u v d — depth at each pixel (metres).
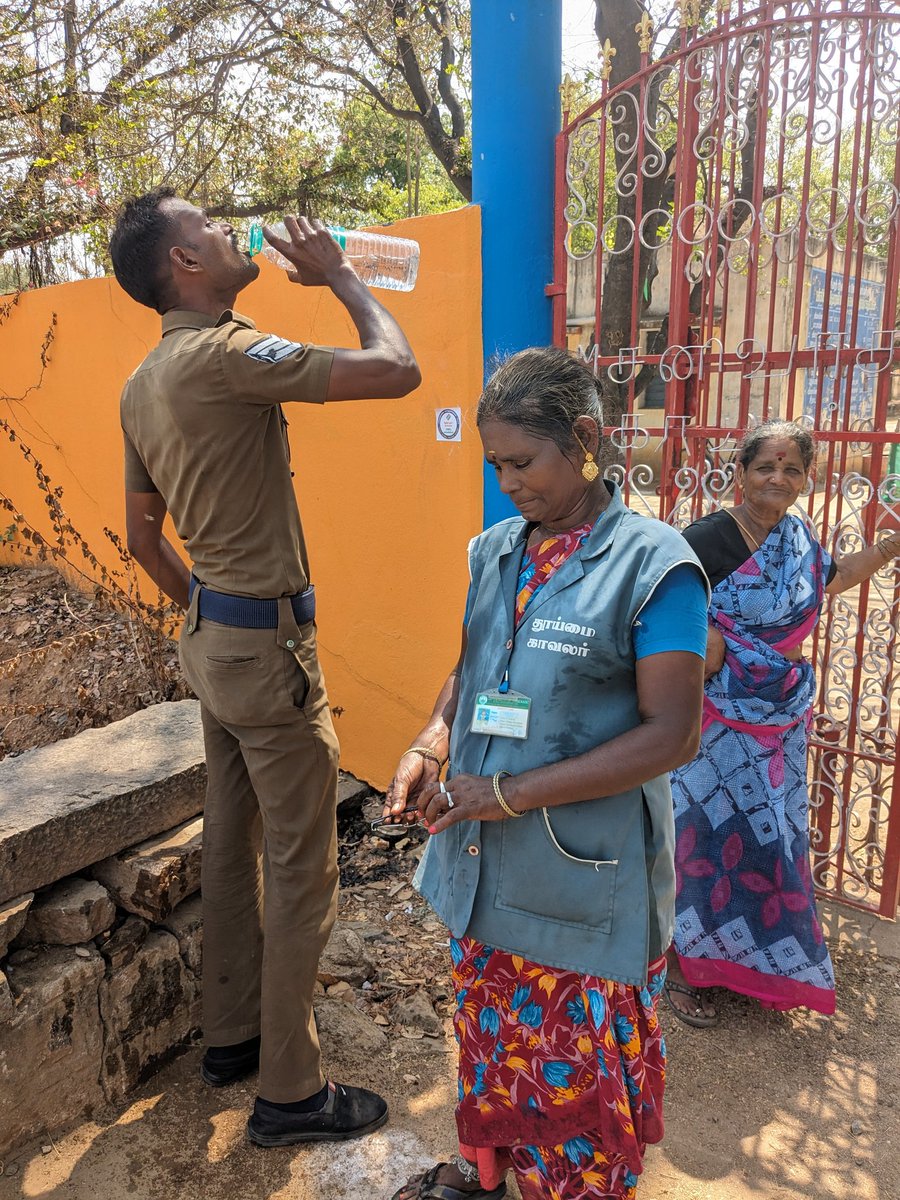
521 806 1.49
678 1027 2.66
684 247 2.89
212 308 1.99
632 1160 1.60
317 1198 2.04
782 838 2.56
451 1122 2.26
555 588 1.54
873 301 4.47
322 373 1.80
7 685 4.90
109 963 2.29
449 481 3.37
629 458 3.12
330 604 3.97
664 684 1.45
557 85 3.04
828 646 3.09
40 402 5.77
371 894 3.27
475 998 1.74
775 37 2.64
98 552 5.69
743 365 2.87
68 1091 2.22
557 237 3.08
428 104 8.51
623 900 1.55
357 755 4.02
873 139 2.99
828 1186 2.09
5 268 8.61
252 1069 2.42
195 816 2.62
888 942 3.01
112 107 7.60
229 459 1.88
